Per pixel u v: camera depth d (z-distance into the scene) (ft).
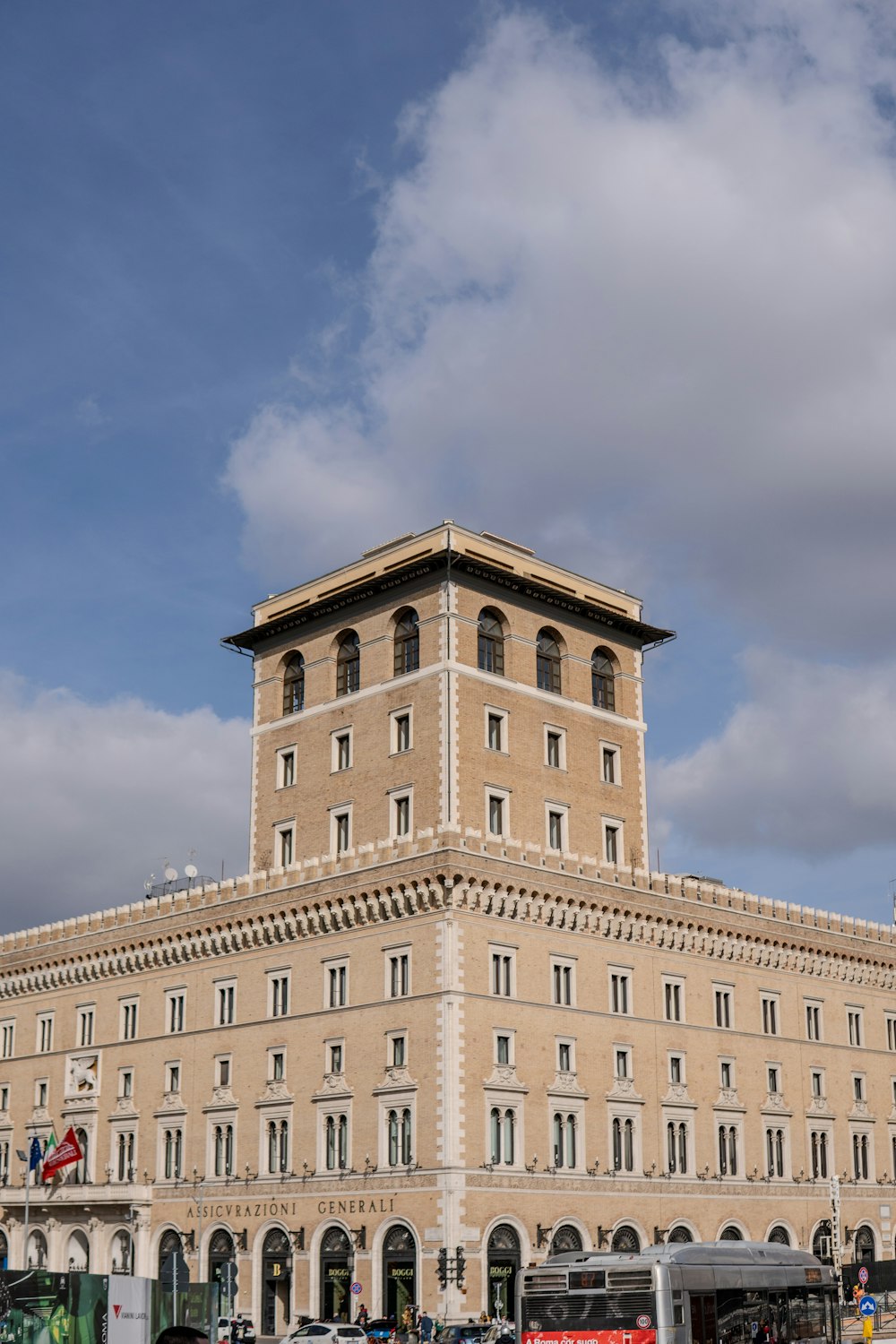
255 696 362.33
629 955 327.06
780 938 360.48
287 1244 305.53
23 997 387.55
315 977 317.01
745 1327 181.57
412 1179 286.05
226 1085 328.70
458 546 329.11
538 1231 291.38
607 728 349.41
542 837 326.24
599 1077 312.50
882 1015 386.32
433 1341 256.32
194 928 343.26
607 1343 170.09
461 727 315.99
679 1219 318.86
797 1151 351.46
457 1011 289.94
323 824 335.67
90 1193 340.18
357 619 341.82
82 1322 158.92
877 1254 363.97
